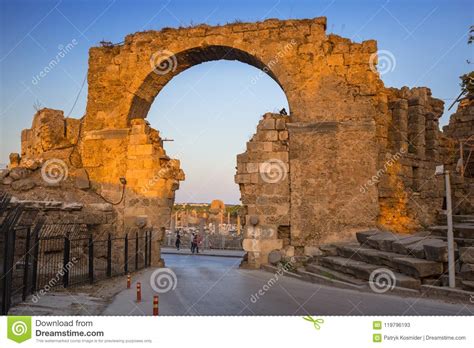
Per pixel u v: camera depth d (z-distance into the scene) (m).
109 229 21.67
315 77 21.30
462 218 19.66
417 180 23.41
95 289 13.96
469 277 12.10
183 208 85.44
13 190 19.31
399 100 23.45
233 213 79.12
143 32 23.41
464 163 28.33
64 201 20.09
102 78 23.70
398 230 20.45
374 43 21.14
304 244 20.23
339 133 20.75
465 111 30.66
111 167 22.86
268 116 21.53
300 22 21.77
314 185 20.56
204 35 22.52
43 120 24.31
